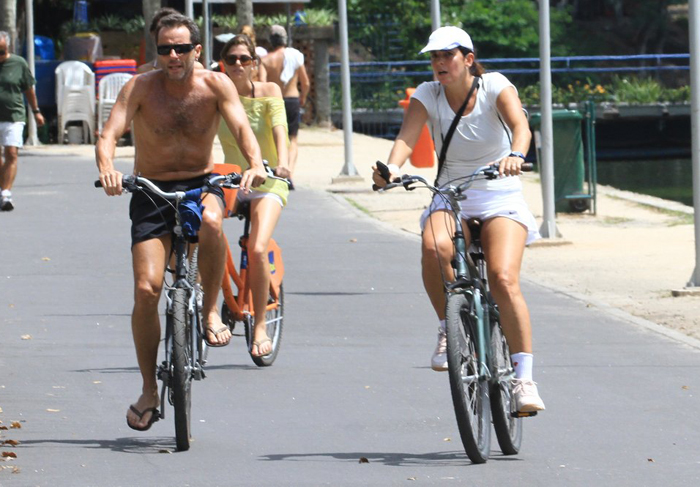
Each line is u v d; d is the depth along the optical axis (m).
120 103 21.31
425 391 25.52
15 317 33.31
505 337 20.45
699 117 38.28
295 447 21.14
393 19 153.75
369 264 43.34
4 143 56.75
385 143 101.62
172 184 21.81
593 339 31.42
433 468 19.73
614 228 56.16
